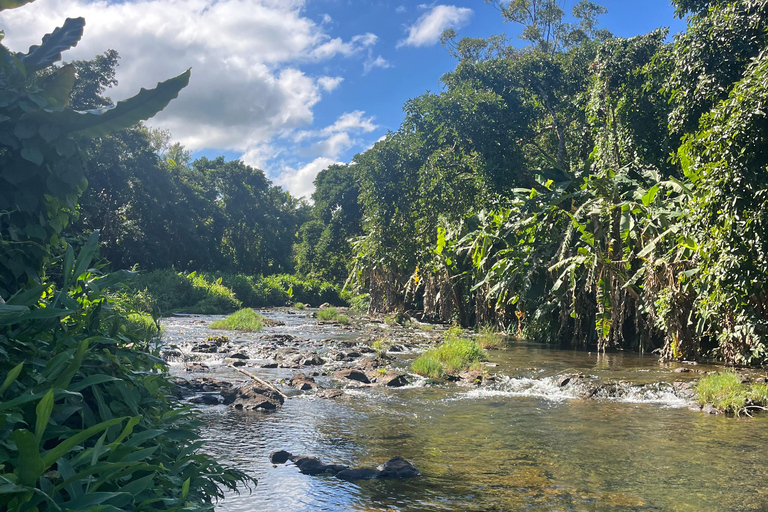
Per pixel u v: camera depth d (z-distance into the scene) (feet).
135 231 149.28
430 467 22.00
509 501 18.38
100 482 7.77
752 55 48.06
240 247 236.22
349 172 208.13
